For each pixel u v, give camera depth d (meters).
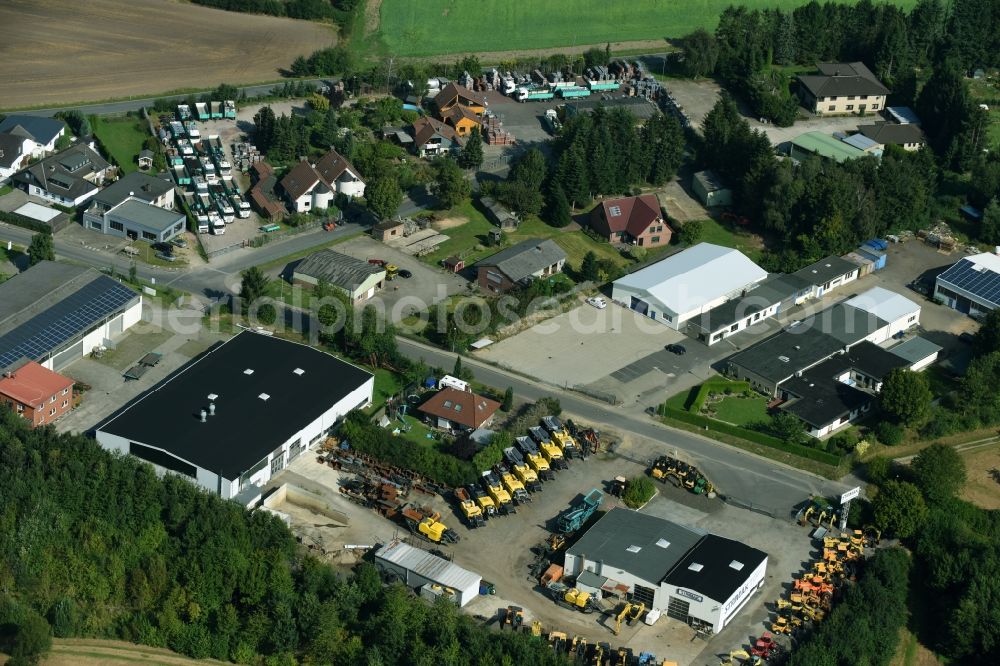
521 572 158.00
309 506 166.88
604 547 157.12
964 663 154.00
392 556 155.25
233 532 155.00
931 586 161.38
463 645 142.38
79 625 147.62
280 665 144.12
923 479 172.50
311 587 149.75
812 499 174.12
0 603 146.25
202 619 148.00
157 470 167.25
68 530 154.50
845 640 146.00
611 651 144.88
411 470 172.38
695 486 173.75
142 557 153.00
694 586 150.25
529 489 171.38
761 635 150.12
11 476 157.88
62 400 177.88
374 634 144.38
